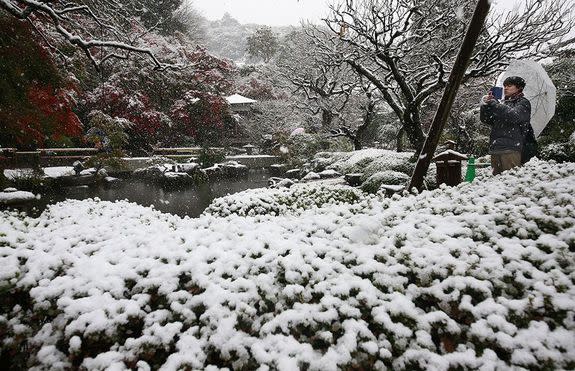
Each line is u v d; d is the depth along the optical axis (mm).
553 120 11719
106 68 20703
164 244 2496
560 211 2340
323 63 13102
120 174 17000
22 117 7121
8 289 1966
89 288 1958
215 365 1652
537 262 1978
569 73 12094
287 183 11539
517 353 1497
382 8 10203
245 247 2355
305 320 1749
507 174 3820
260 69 35969
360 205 3279
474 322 1712
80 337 1746
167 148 22125
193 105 23828
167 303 1918
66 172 14477
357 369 1572
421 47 11289
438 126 4531
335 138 19266
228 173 17719
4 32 6695
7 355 1868
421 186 4809
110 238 2889
